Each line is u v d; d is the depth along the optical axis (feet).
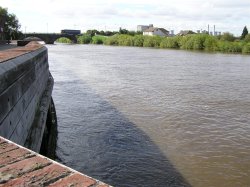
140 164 43.73
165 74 135.54
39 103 46.88
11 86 24.53
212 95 89.61
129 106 75.82
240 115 68.33
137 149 48.85
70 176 7.63
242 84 109.19
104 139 53.11
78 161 44.78
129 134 55.47
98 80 117.60
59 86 103.55
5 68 23.62
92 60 203.72
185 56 238.48
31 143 28.96
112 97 86.12
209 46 309.63
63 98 84.64
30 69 37.50
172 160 45.16
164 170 42.09
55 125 56.03
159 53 272.72
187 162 44.62
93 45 459.32
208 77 126.62
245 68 159.33
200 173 41.52
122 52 286.05
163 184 38.68
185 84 108.78
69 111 71.05
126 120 63.82
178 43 352.28
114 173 41.29
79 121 63.26
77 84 107.86
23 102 30.17
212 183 39.11
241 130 58.44
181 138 53.88
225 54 262.47
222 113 69.87
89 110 71.92
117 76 128.88
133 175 40.75
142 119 64.80
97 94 90.22
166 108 73.97
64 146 50.06
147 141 52.19
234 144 51.57
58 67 161.89
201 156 46.65
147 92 93.61
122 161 44.65
